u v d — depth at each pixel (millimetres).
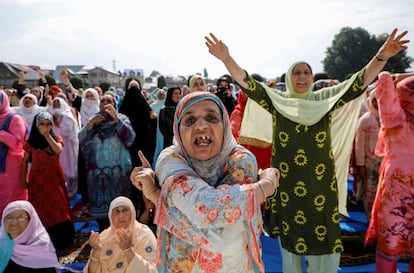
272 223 2629
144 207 4105
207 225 1079
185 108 1262
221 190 1101
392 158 2570
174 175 1159
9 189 3506
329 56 55031
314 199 2459
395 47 2143
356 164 3846
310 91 2631
